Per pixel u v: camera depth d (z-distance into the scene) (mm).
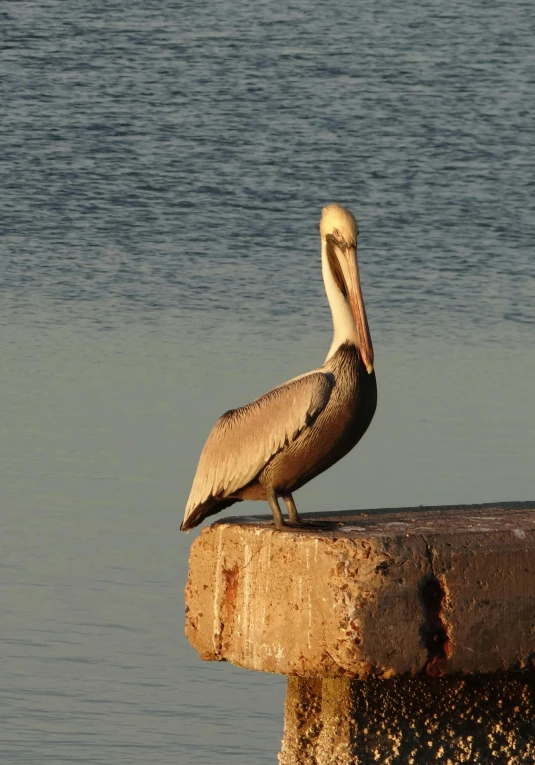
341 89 33375
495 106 32219
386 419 16781
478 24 38250
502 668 7398
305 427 7734
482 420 16797
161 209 26266
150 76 34094
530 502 8688
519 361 19062
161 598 12016
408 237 25016
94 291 21797
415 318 20891
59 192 27031
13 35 36688
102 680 10633
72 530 13422
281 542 7402
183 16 38906
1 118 31203
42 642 11195
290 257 23781
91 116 31453
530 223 25719
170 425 16375
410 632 7242
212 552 7809
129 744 9625
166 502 14172
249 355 18891
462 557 7293
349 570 7168
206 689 10664
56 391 17469
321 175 28266
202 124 31125
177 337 19625
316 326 20203
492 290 22312
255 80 33875
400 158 29250
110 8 39406
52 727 9992
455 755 7723
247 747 9758
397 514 8070
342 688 7629
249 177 28047
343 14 39188
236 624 7688
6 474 14852
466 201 26891
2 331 19766
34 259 23422
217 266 23219
